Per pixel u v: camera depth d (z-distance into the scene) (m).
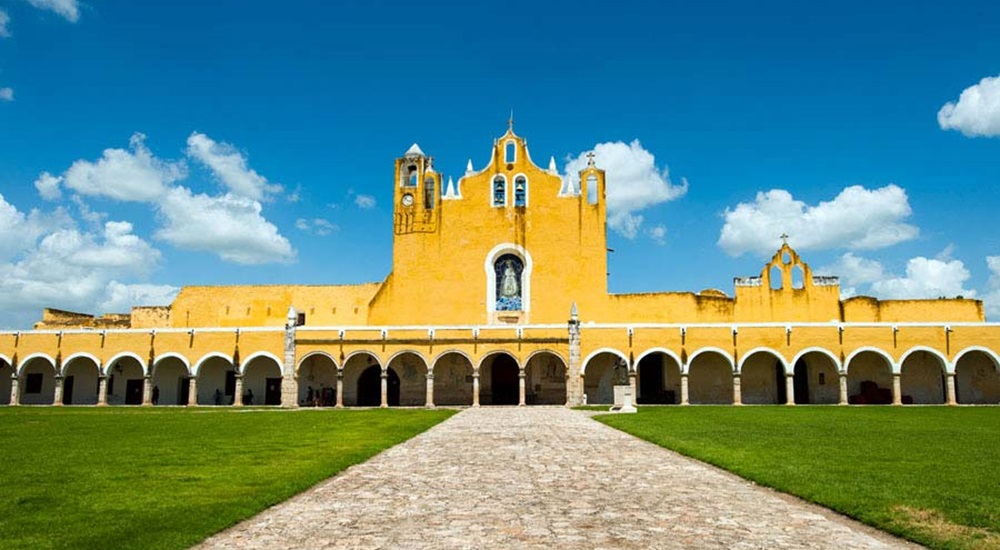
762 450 20.62
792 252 58.66
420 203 60.88
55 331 56.88
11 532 10.71
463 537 10.44
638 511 12.24
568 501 13.12
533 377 56.47
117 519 11.57
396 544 10.09
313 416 39.00
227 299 65.81
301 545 10.11
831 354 52.22
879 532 10.94
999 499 12.88
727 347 52.81
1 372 60.28
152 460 18.89
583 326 53.53
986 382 54.34
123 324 68.94
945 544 10.05
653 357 57.12
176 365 59.88
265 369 59.53
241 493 13.80
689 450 20.59
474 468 17.47
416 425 31.34
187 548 10.00
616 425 31.34
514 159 61.16
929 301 57.62
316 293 65.12
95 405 57.22
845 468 16.77
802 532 10.84
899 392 51.53
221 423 33.25
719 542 10.16
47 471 16.84
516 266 59.94
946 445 21.97
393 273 60.28
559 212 60.06
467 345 53.62
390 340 54.06
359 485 15.05
